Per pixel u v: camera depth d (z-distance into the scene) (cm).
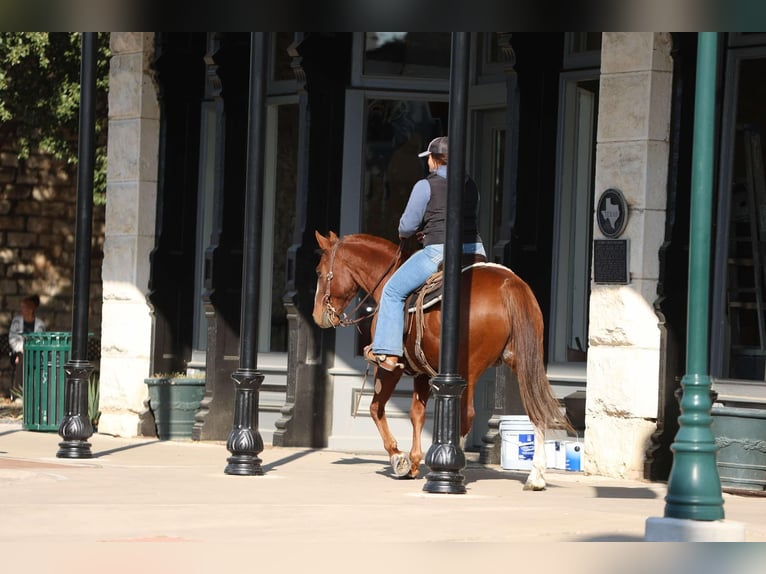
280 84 1919
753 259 1525
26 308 2534
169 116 1998
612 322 1538
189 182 2017
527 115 1688
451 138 1262
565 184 1703
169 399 1956
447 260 1263
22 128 2595
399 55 1836
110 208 2038
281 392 1903
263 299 1939
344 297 1445
